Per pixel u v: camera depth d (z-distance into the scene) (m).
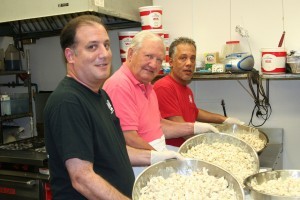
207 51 3.09
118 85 1.89
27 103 3.31
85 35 1.37
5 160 2.46
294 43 2.86
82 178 1.29
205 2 3.06
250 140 2.38
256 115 3.00
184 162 1.62
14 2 2.62
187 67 2.48
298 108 2.90
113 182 1.45
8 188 2.49
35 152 2.56
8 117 3.06
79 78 1.42
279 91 2.93
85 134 1.33
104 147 1.42
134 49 1.95
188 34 3.13
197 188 1.44
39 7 2.53
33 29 3.28
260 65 2.94
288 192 1.50
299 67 2.59
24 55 3.43
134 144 1.87
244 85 3.02
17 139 3.37
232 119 2.76
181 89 2.54
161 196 1.40
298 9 2.82
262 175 1.66
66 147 1.29
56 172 1.41
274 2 2.88
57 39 3.45
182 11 3.13
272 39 2.91
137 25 3.13
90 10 2.38
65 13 2.45
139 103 1.95
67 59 1.43
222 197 1.40
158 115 2.11
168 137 2.33
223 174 1.54
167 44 2.89
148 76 1.95
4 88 3.56
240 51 2.94
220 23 3.04
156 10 2.81
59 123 1.31
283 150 2.96
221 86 3.08
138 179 1.47
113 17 2.95
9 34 3.29
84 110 1.35
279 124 2.96
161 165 1.59
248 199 1.51
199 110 2.83
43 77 3.55
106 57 1.40
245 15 2.96
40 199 2.41
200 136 2.16
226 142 2.14
